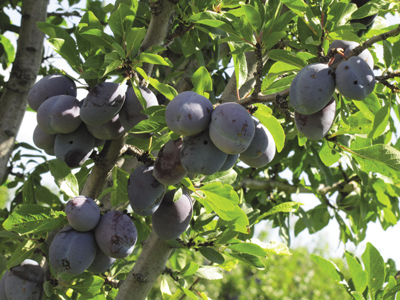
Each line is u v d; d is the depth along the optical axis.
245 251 2.16
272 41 1.78
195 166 1.55
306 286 12.19
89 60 1.93
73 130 1.94
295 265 12.69
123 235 1.83
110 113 1.82
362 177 2.88
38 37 3.16
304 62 1.78
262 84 1.92
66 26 4.22
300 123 1.71
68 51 2.07
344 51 1.82
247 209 2.40
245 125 1.47
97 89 1.81
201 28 2.52
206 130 1.56
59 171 1.90
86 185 2.14
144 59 1.85
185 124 1.49
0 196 10.62
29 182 2.18
